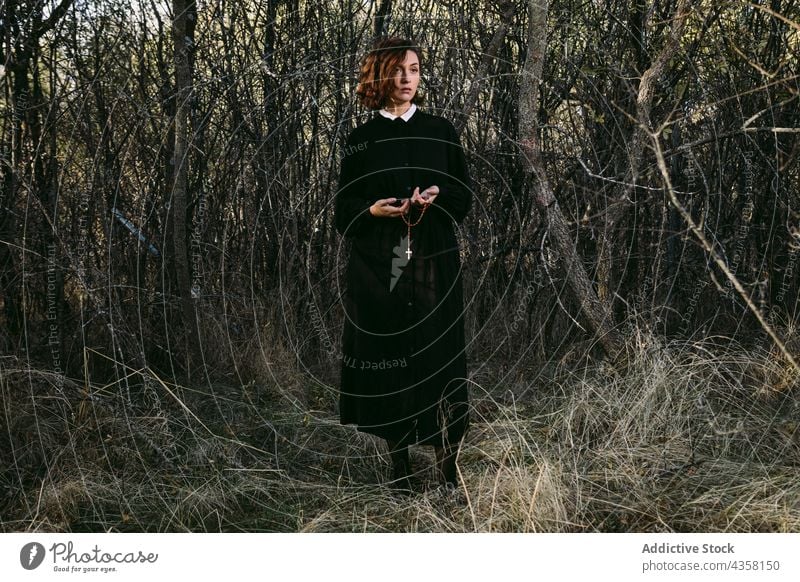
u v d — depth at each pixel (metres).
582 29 3.48
